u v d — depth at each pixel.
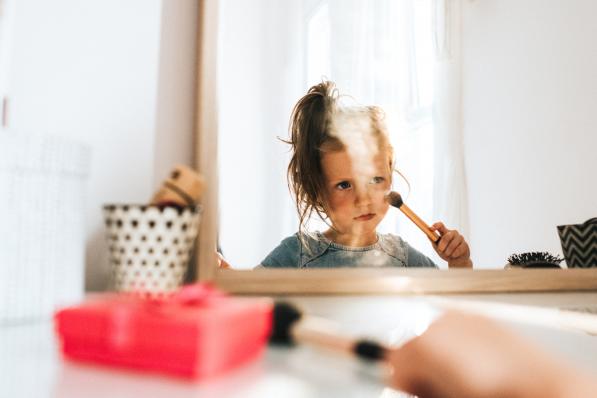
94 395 0.21
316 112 0.59
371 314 0.41
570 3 0.71
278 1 0.57
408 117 0.65
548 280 0.56
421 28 0.67
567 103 0.70
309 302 0.46
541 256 0.65
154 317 0.24
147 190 0.47
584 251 0.62
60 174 0.33
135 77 0.47
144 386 0.23
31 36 0.44
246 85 0.55
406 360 0.26
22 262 0.31
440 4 0.68
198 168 0.46
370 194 0.61
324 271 0.49
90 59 0.46
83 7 0.46
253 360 0.29
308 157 0.57
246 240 0.53
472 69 0.68
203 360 0.23
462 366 0.24
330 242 0.58
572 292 0.56
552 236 0.66
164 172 0.48
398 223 0.62
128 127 0.47
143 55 0.48
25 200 0.32
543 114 0.69
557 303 0.51
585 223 0.62
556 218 0.67
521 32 0.70
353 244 0.59
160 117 0.48
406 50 0.66
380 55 0.64
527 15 0.70
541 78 0.70
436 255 0.63
